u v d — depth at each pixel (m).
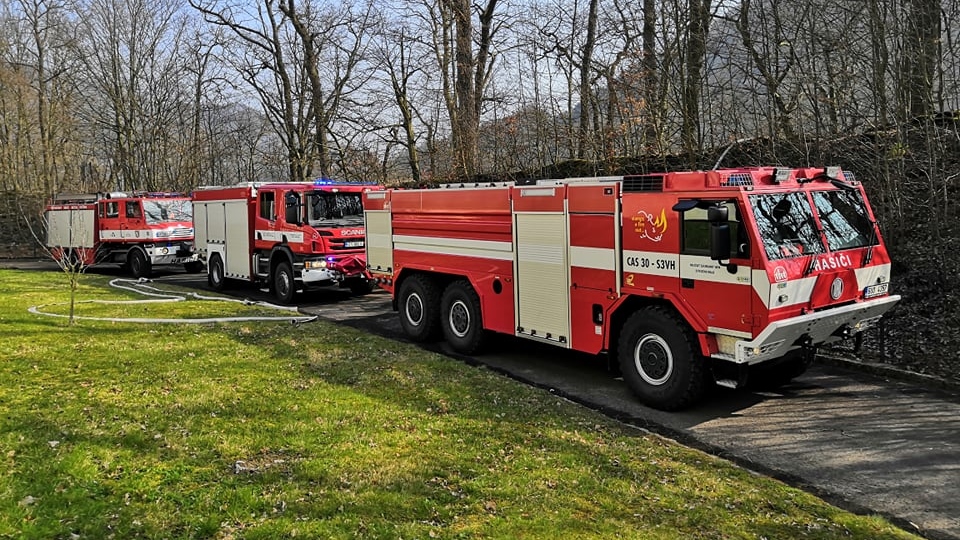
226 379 7.61
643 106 12.95
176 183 32.16
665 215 6.79
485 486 4.84
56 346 9.19
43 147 36.62
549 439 5.88
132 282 18.48
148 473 4.95
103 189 37.28
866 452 5.82
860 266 7.00
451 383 7.65
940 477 5.27
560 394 7.74
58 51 36.62
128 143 33.25
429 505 4.50
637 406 7.24
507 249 8.75
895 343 8.73
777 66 11.31
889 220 10.23
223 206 16.88
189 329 10.68
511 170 17.52
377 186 15.65
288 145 26.84
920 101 10.01
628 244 7.18
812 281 6.45
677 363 6.82
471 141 19.12
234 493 4.63
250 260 16.06
